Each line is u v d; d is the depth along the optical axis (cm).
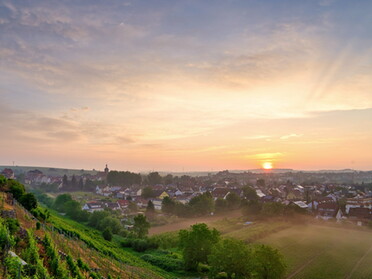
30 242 3472
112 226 10931
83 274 3881
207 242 6981
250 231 10375
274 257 5381
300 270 6756
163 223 13025
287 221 12056
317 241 9356
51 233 4959
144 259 7788
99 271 4519
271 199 18125
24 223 4666
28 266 2984
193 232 7112
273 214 12488
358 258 7650
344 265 7100
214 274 5875
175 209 14812
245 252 5834
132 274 5266
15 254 3092
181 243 7275
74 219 12531
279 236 10012
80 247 5494
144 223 10038
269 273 5312
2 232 3141
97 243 7312
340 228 11212
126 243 9081
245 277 5691
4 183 6756
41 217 6438
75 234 6738
